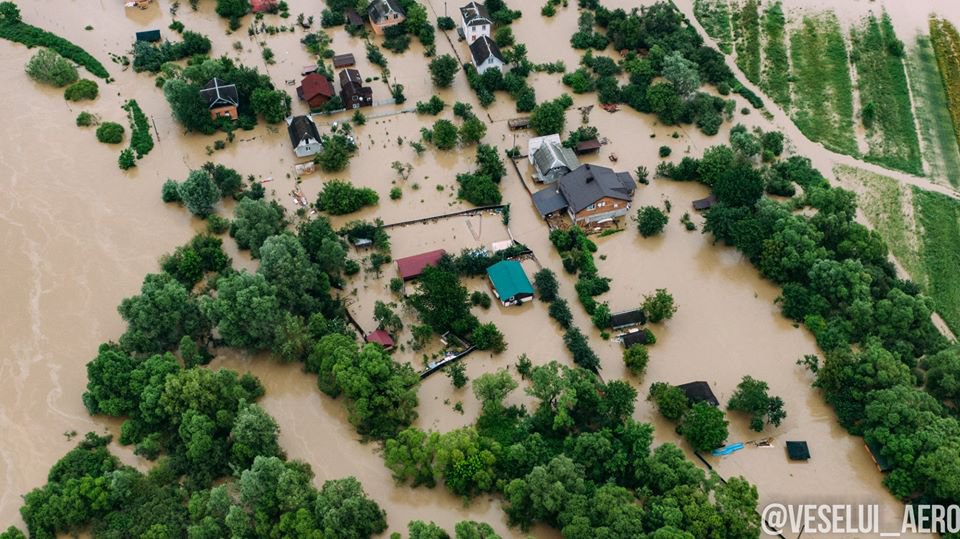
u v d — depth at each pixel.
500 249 128.75
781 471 103.56
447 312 116.50
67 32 173.00
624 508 89.81
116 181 141.50
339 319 117.94
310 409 110.94
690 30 172.50
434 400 111.00
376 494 101.06
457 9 180.75
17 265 127.00
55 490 96.06
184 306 113.56
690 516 89.69
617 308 122.31
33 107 155.00
